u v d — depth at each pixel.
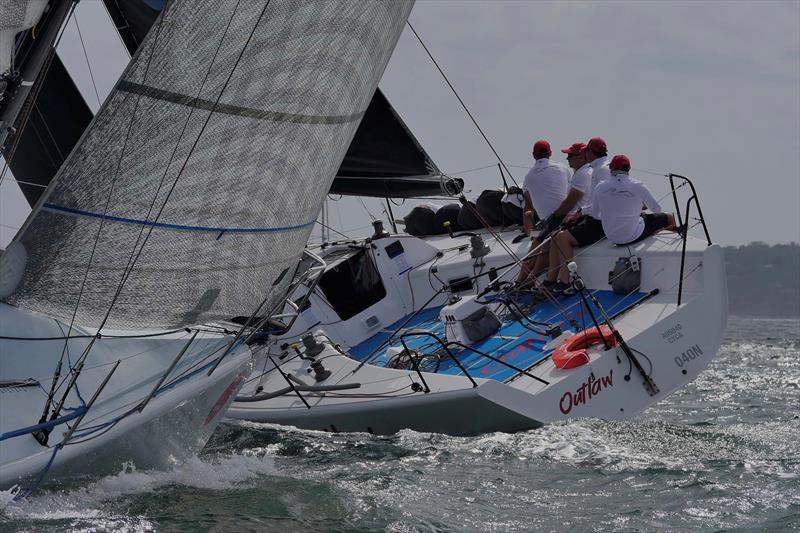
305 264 33.59
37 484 21.80
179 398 24.06
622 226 38.56
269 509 22.88
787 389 51.94
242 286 25.23
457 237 48.09
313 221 27.27
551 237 39.66
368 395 33.53
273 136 24.45
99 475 23.08
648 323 35.66
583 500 24.86
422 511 23.61
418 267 44.59
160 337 26.11
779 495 24.98
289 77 24.28
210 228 24.05
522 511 23.95
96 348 24.56
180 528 21.09
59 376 23.14
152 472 24.45
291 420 34.41
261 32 23.44
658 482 26.41
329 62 25.09
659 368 35.22
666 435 31.94
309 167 25.78
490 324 38.12
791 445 31.88
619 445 30.38
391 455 29.53
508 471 27.59
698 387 53.56
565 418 32.81
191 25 22.50
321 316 42.16
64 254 22.75
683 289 37.16
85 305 23.27
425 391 32.34
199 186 23.59
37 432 22.05
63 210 22.36
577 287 34.81
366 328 43.06
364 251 43.78
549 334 36.28
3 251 23.22
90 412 23.17
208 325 27.23
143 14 38.28
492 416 31.78
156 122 22.69
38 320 23.94
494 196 46.97
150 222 23.19
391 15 27.27
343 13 24.97
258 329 26.41
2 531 20.16
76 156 22.05
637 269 38.22
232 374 25.78
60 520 21.05
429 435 32.03
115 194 22.69
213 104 23.25
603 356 34.06
